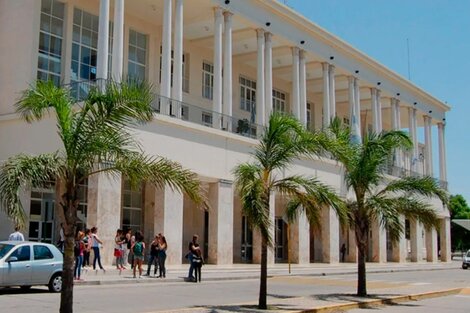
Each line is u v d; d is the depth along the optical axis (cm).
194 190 1187
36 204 2666
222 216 3016
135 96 1125
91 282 2019
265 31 3572
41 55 2786
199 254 2327
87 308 1411
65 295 1062
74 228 1094
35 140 2486
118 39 2705
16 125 2588
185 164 2800
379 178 1944
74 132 1105
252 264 3284
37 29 2745
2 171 1102
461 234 8394
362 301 1716
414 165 5244
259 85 3503
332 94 4175
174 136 2759
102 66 2628
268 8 3566
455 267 4738
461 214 8412
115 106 1113
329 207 1648
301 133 1550
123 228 3105
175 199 2739
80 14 3014
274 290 2117
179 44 3005
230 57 3306
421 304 1800
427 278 3147
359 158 1906
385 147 1914
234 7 3331
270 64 3591
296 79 3828
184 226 3425
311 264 3688
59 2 2914
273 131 1545
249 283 2383
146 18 3369
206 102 3775
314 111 4991
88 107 1115
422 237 5556
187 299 1686
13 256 1650
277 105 4572
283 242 4181
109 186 2420
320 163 3778
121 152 1136
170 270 2567
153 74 3422
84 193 2831
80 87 2589
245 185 1494
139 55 3388
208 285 2228
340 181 3959
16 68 2731
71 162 1102
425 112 5616
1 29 2820
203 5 3219
